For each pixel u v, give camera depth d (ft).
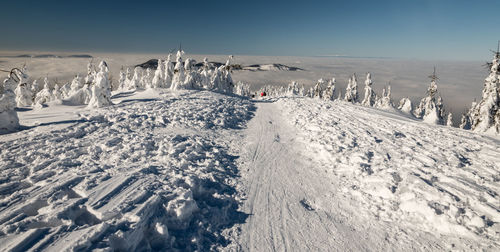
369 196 25.20
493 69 66.85
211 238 18.16
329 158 34.96
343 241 19.03
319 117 61.26
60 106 61.46
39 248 12.67
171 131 42.04
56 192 18.29
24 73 85.20
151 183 21.35
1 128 33.35
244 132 49.65
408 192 23.73
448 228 19.61
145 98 73.82
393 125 53.88
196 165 29.48
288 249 17.81
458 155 33.09
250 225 20.30
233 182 27.14
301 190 26.78
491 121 66.95
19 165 24.07
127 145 32.14
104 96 58.08
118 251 14.40
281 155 36.99
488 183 24.79
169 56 116.67
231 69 145.38
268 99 106.63
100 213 16.02
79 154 28.50
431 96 120.67
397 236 19.63
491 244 17.74
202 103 69.92
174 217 18.21
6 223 14.57
